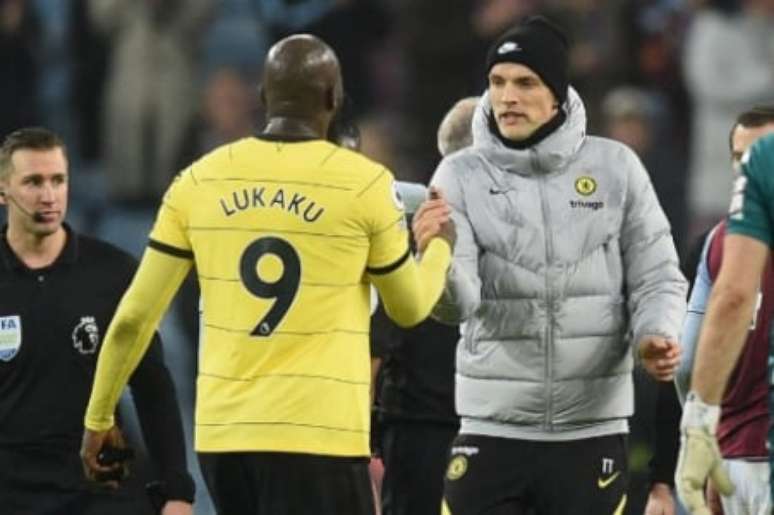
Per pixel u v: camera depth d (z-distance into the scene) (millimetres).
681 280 26953
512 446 27047
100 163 56625
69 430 28000
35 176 27906
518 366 26922
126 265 28469
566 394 26891
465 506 27141
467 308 26391
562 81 26812
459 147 29562
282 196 24703
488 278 26922
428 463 30000
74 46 56125
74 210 56562
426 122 53219
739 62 52812
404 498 30219
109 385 25469
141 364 28000
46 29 59719
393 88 55062
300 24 55438
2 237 28312
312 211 24641
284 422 24516
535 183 26922
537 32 26812
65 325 27984
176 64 55438
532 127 26750
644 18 54812
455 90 53062
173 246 25031
